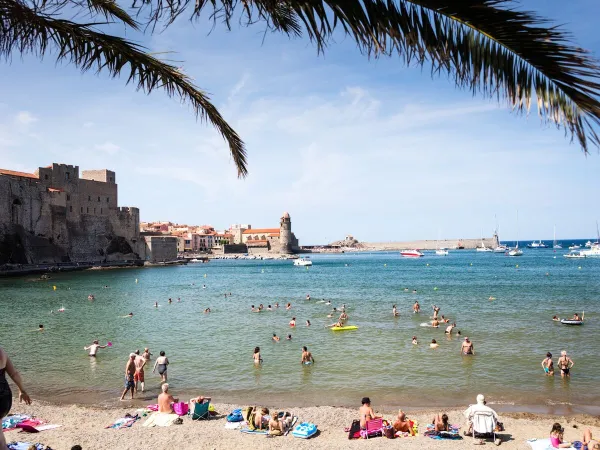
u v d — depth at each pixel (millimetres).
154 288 68125
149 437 13742
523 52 3918
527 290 58750
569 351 25531
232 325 35594
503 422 15211
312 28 4133
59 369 22938
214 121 7105
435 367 22656
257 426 14578
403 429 14406
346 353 25781
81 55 5660
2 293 58594
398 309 43406
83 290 63781
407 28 3912
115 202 126688
